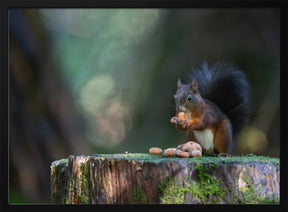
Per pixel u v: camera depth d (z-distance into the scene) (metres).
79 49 20.89
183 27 15.96
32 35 11.70
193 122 6.24
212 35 14.67
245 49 13.87
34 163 11.32
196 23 15.34
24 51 11.50
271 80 13.36
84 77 20.69
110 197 5.01
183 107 6.28
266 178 5.01
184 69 15.24
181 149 5.82
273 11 13.54
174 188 4.82
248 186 4.92
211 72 7.27
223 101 7.04
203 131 6.39
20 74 11.42
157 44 17.47
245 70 13.65
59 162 6.28
